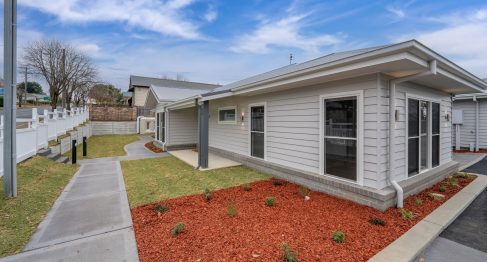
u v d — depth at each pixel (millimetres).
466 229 3320
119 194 4762
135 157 9359
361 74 4027
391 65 3396
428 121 5461
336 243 2789
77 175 6375
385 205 3785
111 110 22234
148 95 13984
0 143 4902
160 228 3223
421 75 3693
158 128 13312
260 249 2664
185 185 5363
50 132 8938
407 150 4613
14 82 4125
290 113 5738
